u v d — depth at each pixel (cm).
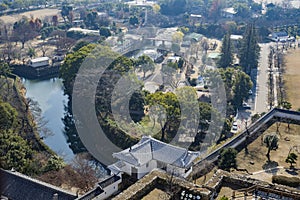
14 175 3017
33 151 4059
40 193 2872
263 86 7169
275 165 3347
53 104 6406
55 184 3422
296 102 6316
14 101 5666
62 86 7419
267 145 3675
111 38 8562
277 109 4403
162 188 2109
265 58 8981
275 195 1956
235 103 5972
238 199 1928
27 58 8631
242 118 5634
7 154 3566
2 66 6981
